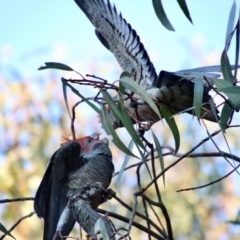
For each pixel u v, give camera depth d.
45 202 9.34
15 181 16.06
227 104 7.91
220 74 8.55
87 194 9.34
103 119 8.08
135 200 7.98
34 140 16.62
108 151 9.98
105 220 8.02
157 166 15.80
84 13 10.73
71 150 9.34
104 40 10.67
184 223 15.66
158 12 8.28
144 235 14.91
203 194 16.14
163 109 8.84
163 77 9.02
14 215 15.56
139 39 10.05
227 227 15.93
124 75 8.17
